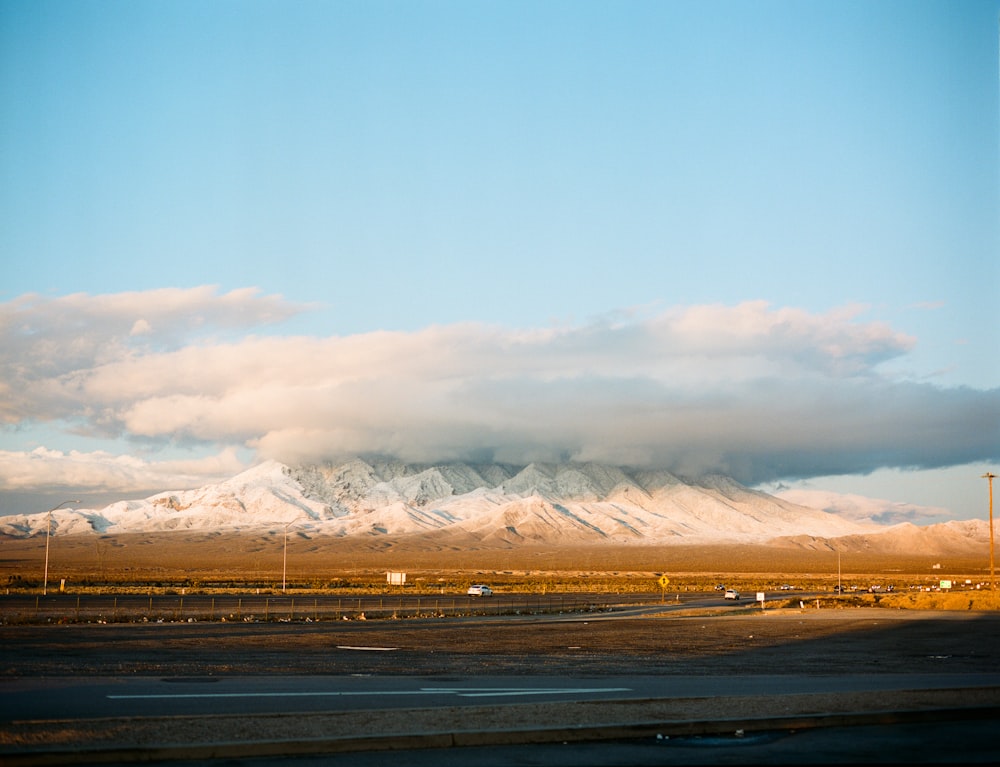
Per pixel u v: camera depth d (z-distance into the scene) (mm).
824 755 13578
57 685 20500
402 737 13930
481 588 110438
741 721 15461
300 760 13055
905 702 17469
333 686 20984
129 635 40250
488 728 14648
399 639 40031
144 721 14461
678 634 45000
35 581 128875
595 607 80500
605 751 13852
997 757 13445
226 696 18766
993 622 55438
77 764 12469
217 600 85125
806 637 42625
